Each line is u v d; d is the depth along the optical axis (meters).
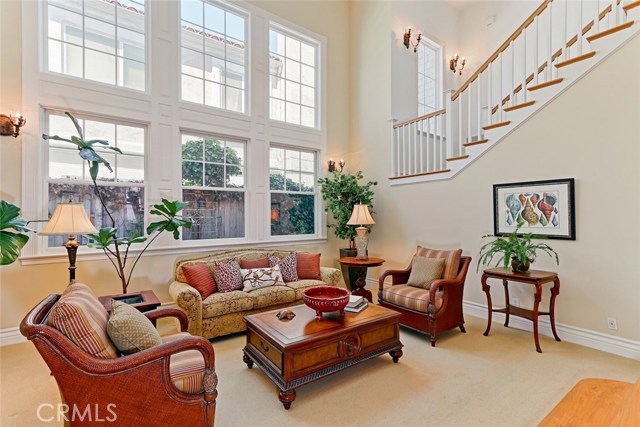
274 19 4.92
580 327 3.06
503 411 2.03
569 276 3.13
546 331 3.30
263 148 4.79
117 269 3.38
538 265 3.38
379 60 5.42
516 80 5.79
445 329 3.19
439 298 3.19
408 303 3.31
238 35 4.65
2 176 3.03
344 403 2.12
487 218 3.82
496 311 3.25
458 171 4.12
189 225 3.38
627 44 2.77
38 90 3.17
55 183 3.31
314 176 5.56
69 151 3.40
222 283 3.52
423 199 4.62
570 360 2.71
